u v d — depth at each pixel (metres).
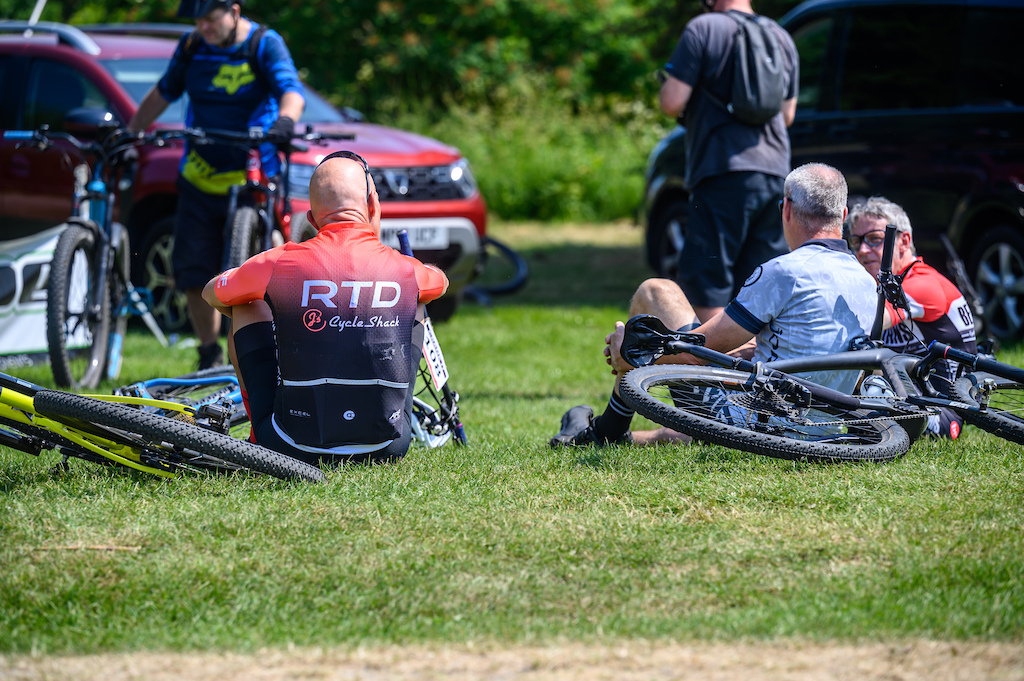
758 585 9.68
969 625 8.73
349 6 70.50
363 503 11.59
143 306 23.98
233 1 20.91
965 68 27.03
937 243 27.61
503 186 62.44
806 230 14.66
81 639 8.70
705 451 13.91
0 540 10.55
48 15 65.50
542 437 16.28
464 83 70.25
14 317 24.59
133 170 28.62
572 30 75.81
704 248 19.61
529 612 9.23
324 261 12.73
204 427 13.12
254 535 10.71
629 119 73.12
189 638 8.72
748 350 15.44
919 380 14.38
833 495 11.72
